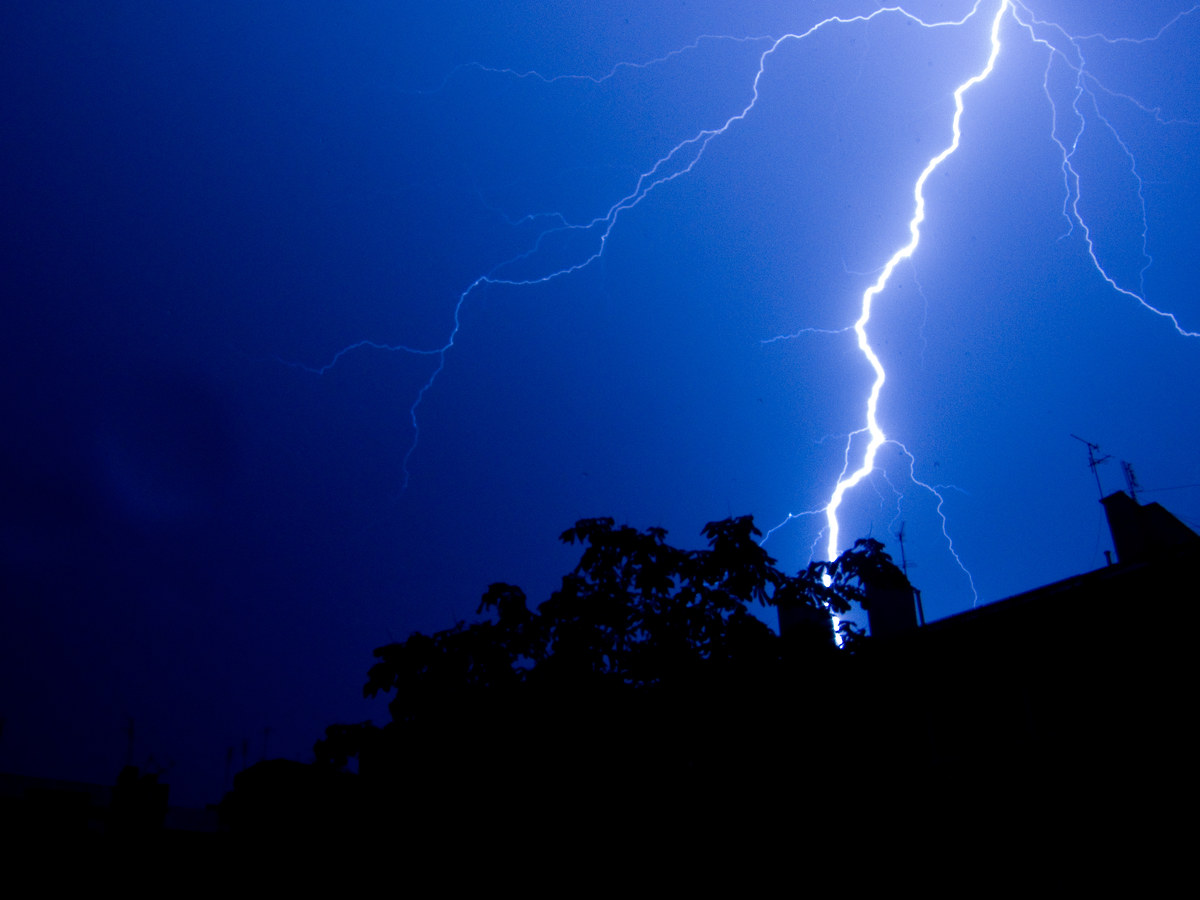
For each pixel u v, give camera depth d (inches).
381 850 311.0
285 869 367.6
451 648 309.0
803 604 315.6
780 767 305.6
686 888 293.1
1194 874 355.3
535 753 295.4
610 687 299.4
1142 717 390.9
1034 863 390.3
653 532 329.1
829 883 306.2
